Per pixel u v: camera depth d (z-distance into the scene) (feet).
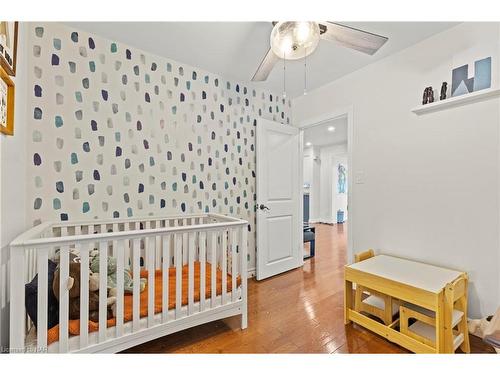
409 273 5.78
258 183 9.39
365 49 5.10
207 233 7.91
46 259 3.92
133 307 4.75
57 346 4.08
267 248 9.65
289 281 9.29
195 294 5.68
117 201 6.93
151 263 5.00
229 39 6.70
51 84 5.98
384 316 5.84
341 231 19.77
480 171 5.74
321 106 9.75
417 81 6.86
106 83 6.72
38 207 5.82
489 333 3.71
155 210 7.57
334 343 5.50
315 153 24.32
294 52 4.94
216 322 6.45
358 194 8.36
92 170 6.54
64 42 6.14
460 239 6.07
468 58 5.87
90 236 4.28
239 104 9.40
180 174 8.04
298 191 10.95
